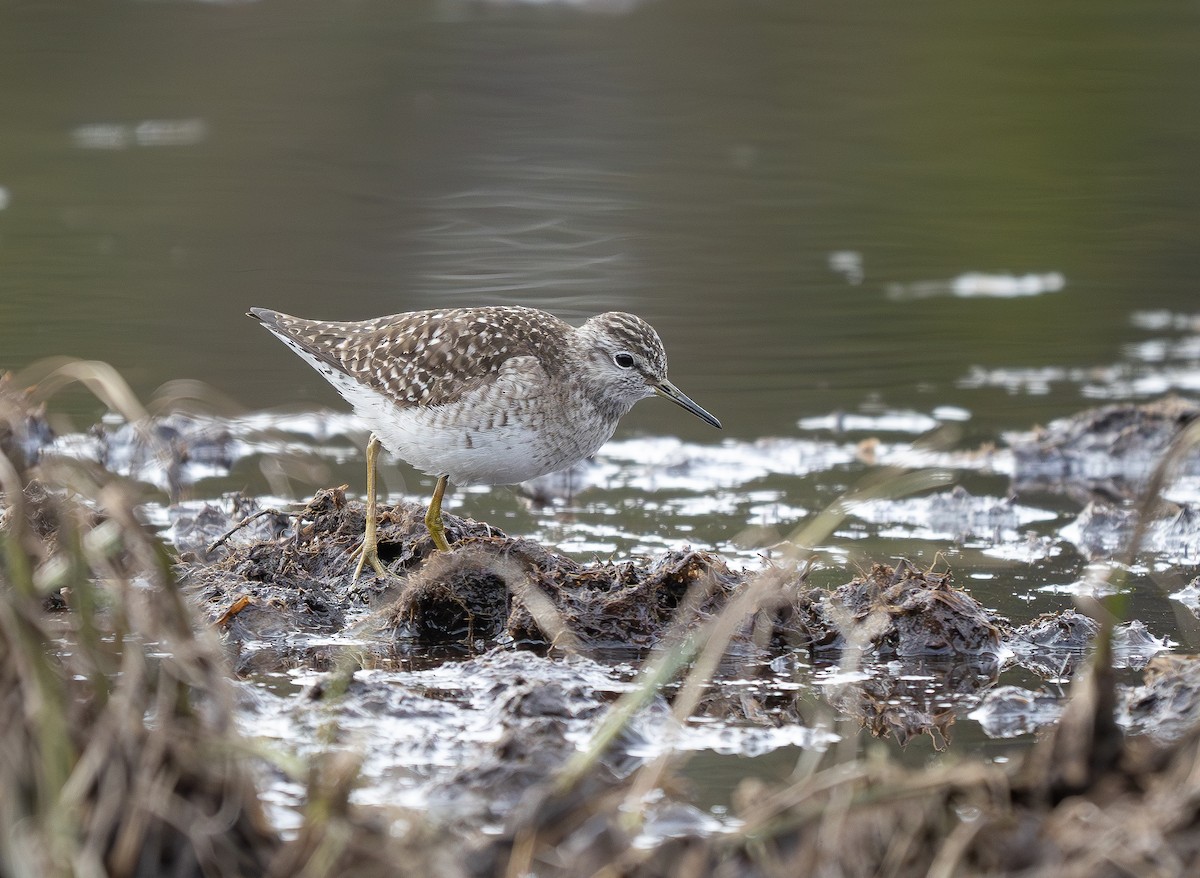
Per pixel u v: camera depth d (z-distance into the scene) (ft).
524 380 39.96
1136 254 69.97
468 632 36.47
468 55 97.09
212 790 22.29
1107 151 81.46
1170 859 20.84
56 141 81.97
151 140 82.64
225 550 40.65
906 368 58.49
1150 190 76.69
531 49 98.63
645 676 30.81
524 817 23.71
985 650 34.78
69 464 24.43
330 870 21.30
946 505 46.29
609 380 42.52
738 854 22.70
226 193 75.20
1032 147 82.58
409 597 36.35
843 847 21.91
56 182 75.72
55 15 103.65
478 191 76.43
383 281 63.72
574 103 89.66
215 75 92.99
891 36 101.40
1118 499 47.26
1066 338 61.52
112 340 57.16
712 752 28.76
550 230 71.46
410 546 39.68
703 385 56.54
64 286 62.64
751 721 30.55
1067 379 57.88
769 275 67.00
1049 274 67.77
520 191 76.64
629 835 23.63
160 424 50.67
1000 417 54.19
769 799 23.66
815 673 33.60
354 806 24.47
